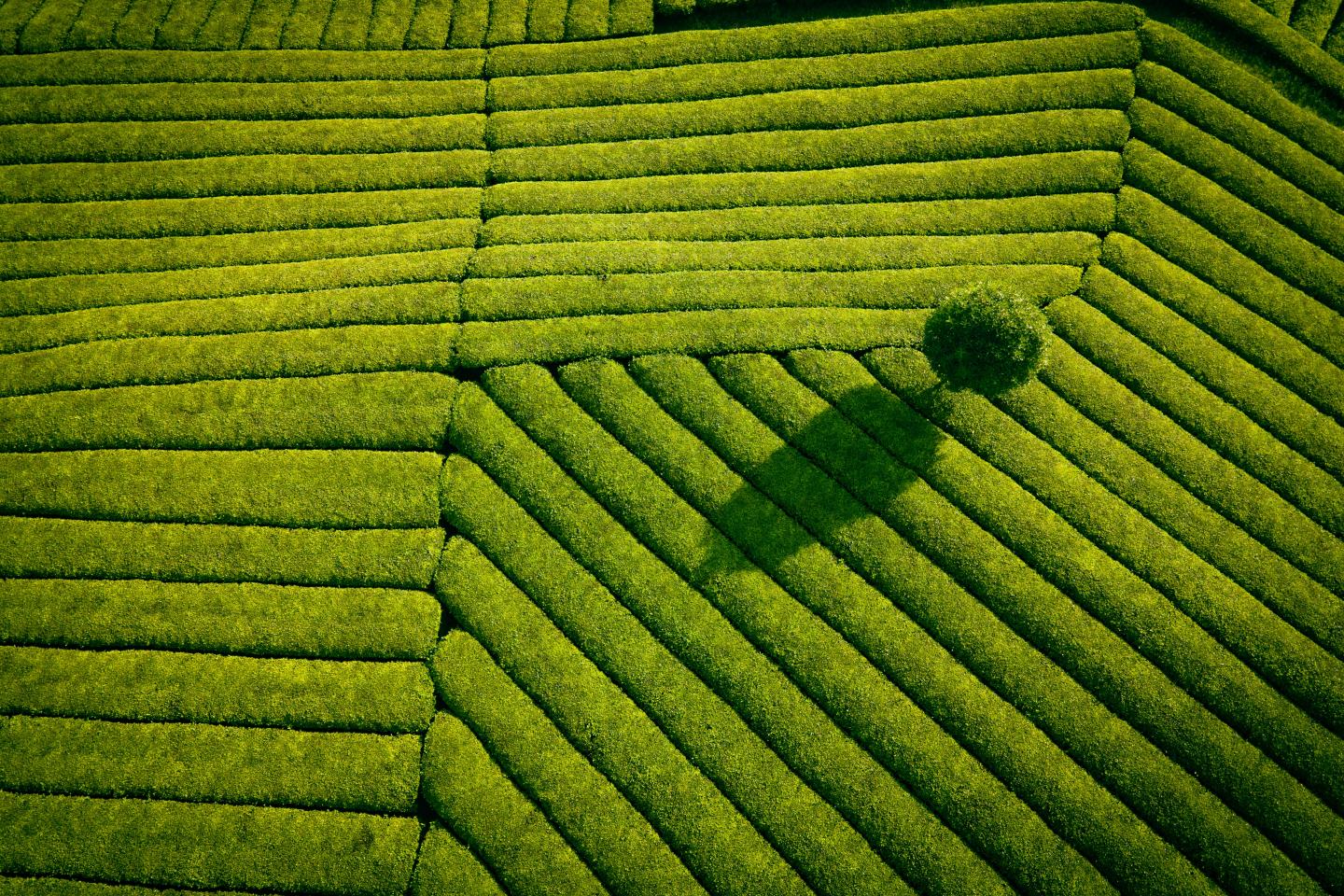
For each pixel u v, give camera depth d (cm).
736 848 1780
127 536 2133
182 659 1997
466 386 2305
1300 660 1914
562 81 2842
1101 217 2495
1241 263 2425
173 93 2852
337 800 1855
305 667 1983
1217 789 1814
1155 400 2228
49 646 2031
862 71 2780
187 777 1869
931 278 2378
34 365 2362
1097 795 1803
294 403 2288
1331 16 2791
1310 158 2573
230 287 2480
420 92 2858
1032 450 2159
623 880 1761
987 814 1791
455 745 1891
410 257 2514
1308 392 2244
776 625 1978
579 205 2575
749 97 2759
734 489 2141
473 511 2144
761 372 2272
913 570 2033
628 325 2348
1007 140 2612
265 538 2127
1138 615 1962
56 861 1794
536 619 2023
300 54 2950
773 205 2556
